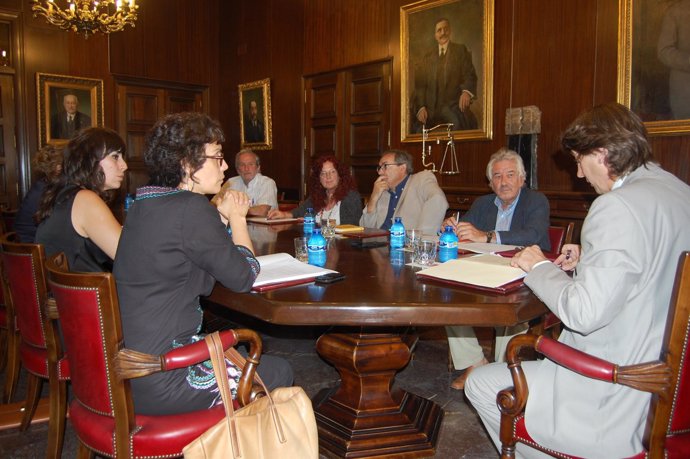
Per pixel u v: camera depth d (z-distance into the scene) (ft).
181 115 5.41
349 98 22.35
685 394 4.17
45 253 6.76
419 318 4.91
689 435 4.35
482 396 5.62
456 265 6.29
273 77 25.81
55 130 24.39
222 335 4.69
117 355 4.53
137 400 4.98
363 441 6.98
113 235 7.02
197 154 5.32
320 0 23.24
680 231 4.49
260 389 5.07
